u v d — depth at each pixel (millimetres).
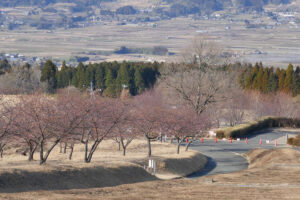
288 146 129125
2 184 51938
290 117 184250
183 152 106438
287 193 51000
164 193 52062
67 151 104750
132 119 88875
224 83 141125
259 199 46531
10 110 73812
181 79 140875
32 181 55375
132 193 52469
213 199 46844
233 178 69812
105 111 75875
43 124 68750
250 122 165625
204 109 142500
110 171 68250
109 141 119688
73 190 53750
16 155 93125
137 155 99375
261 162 95500
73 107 71375
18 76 189625
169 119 104375
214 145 129125
